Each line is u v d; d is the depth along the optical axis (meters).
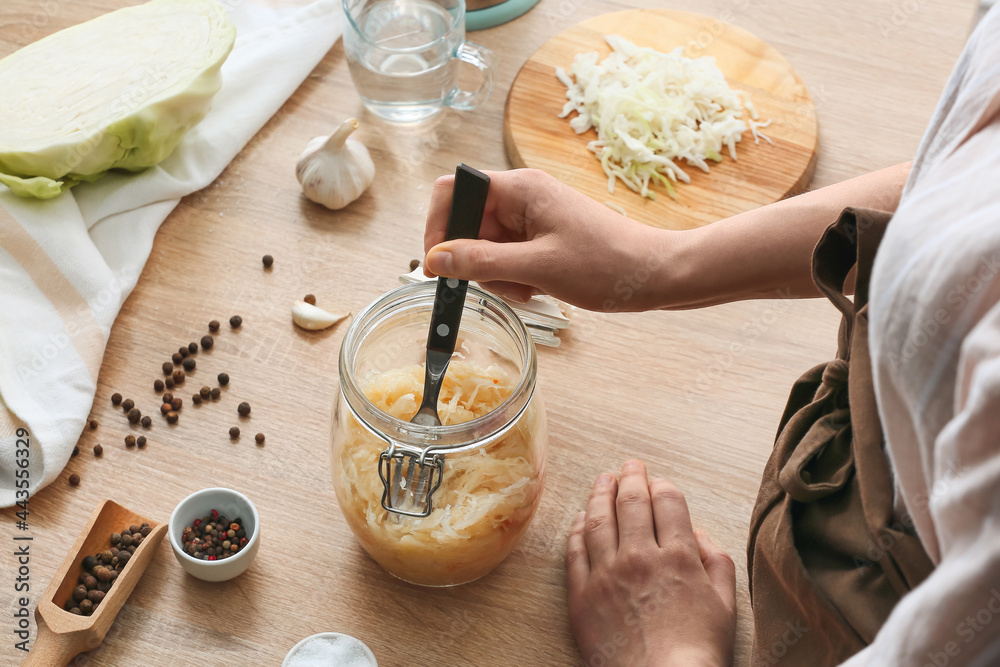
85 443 0.82
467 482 0.66
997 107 0.41
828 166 1.08
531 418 0.67
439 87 1.08
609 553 0.72
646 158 1.02
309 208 1.04
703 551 0.75
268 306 0.94
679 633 0.66
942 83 1.18
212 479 0.81
